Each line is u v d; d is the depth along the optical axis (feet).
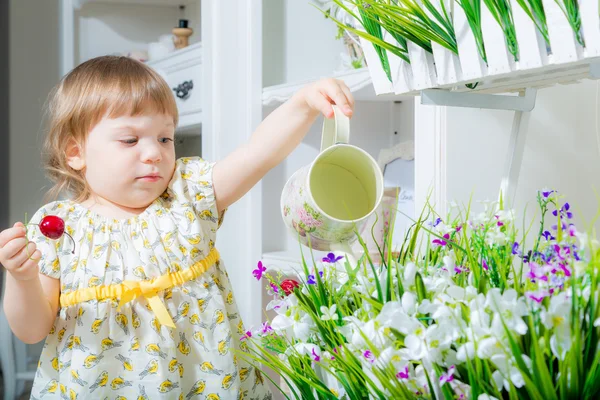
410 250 2.47
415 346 1.83
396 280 2.19
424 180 4.18
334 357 2.11
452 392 1.79
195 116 6.95
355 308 2.31
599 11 1.82
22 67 10.14
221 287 3.83
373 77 2.77
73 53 9.16
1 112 10.53
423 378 1.88
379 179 2.60
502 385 1.78
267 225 6.25
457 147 4.10
